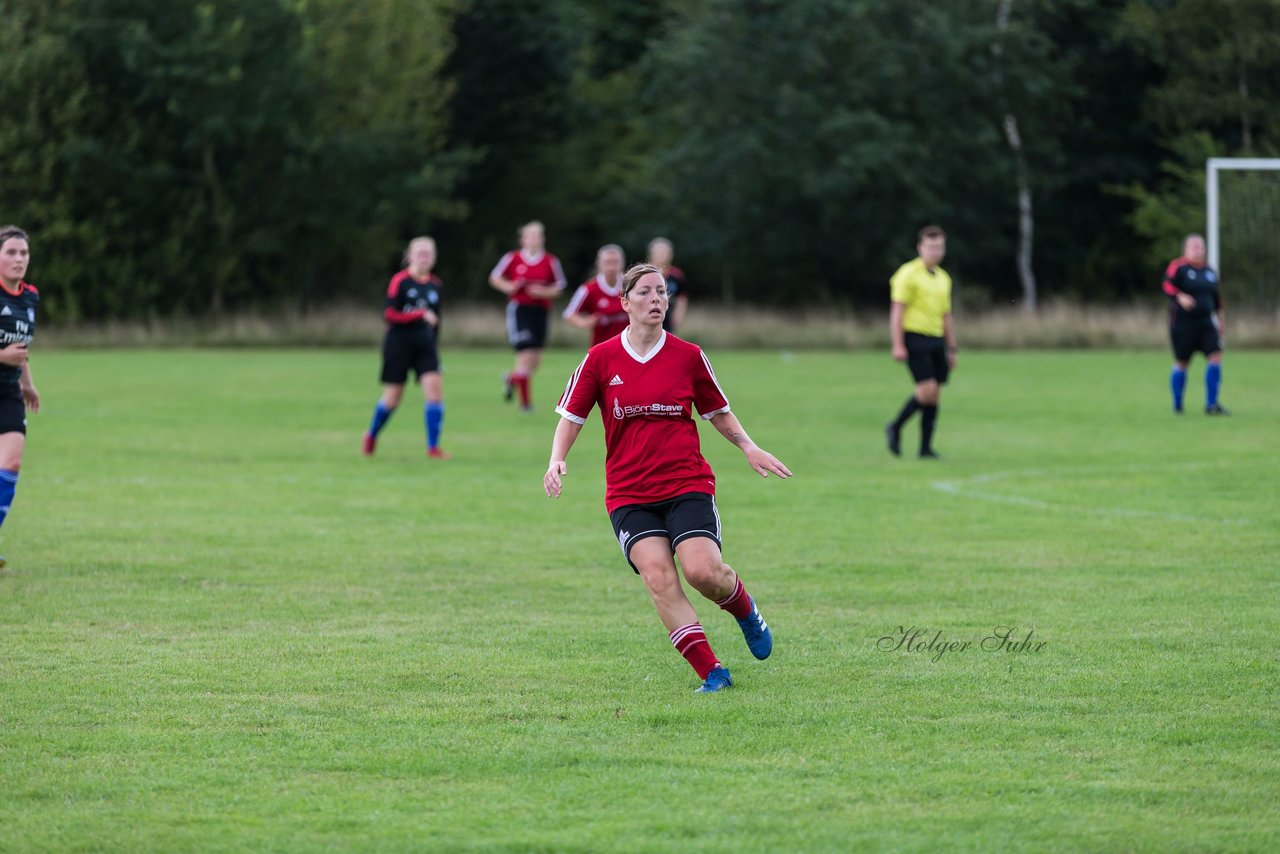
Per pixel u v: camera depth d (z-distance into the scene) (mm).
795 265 174125
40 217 140375
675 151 166250
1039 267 180375
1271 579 31750
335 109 156625
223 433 62531
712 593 22906
